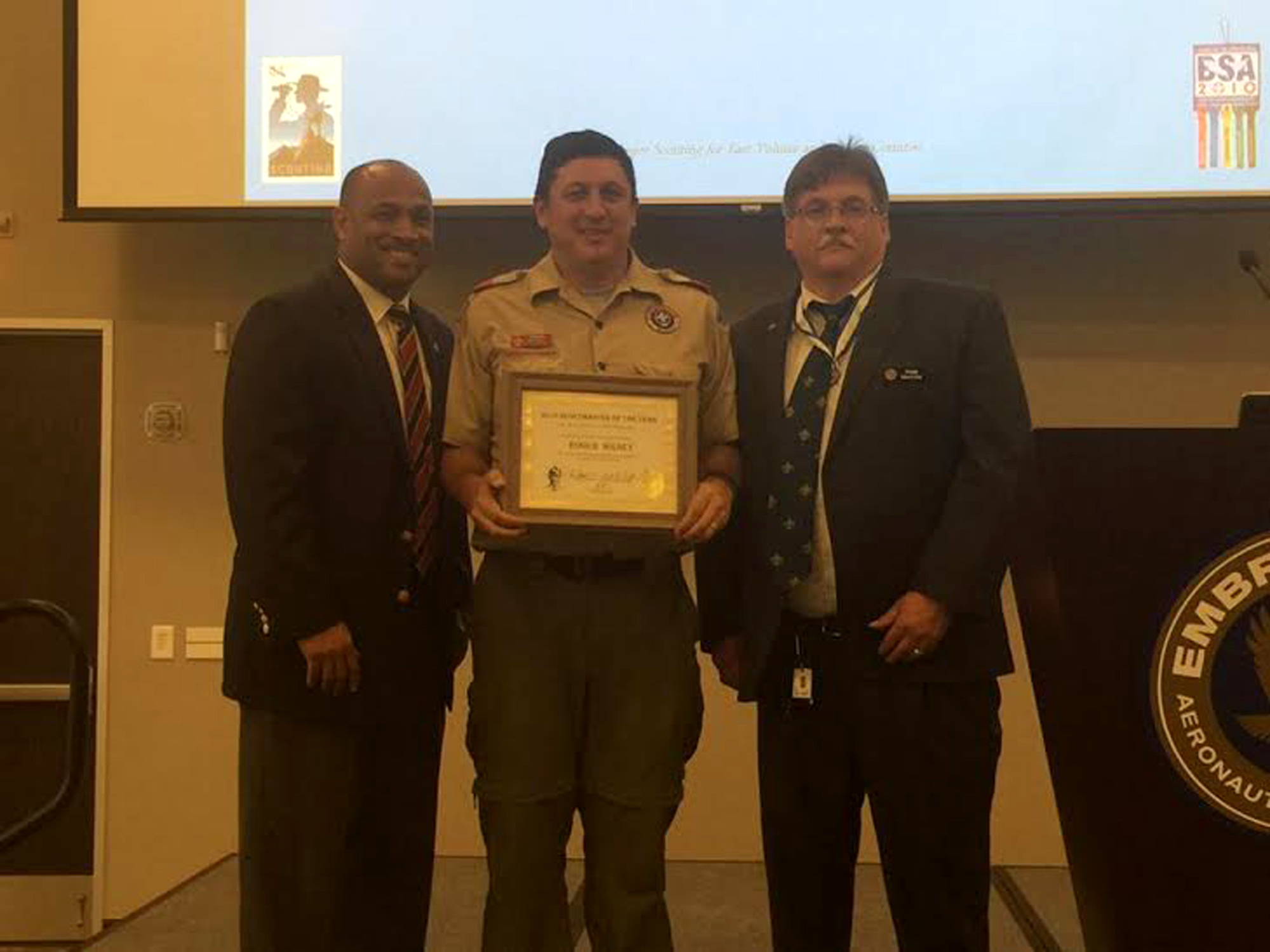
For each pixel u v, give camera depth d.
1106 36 3.40
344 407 2.27
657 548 2.04
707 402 2.19
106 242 3.86
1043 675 1.75
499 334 2.08
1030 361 3.67
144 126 3.57
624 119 3.50
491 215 3.51
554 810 2.02
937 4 3.44
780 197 3.46
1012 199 3.40
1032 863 3.68
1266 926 1.59
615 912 2.01
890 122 3.45
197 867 3.79
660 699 2.03
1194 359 3.64
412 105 3.54
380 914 2.34
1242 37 3.38
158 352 3.84
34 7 3.89
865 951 3.04
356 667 2.21
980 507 2.08
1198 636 1.61
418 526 2.30
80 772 1.97
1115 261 3.66
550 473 1.97
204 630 3.80
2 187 3.87
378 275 2.37
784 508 2.18
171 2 3.58
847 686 2.14
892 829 2.11
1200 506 1.61
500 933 2.00
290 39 3.56
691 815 3.75
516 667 2.02
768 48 3.48
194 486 3.83
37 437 3.88
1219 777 1.61
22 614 1.99
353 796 2.27
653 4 3.50
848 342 2.22
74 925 3.82
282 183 3.55
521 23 3.52
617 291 2.09
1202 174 3.38
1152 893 1.61
